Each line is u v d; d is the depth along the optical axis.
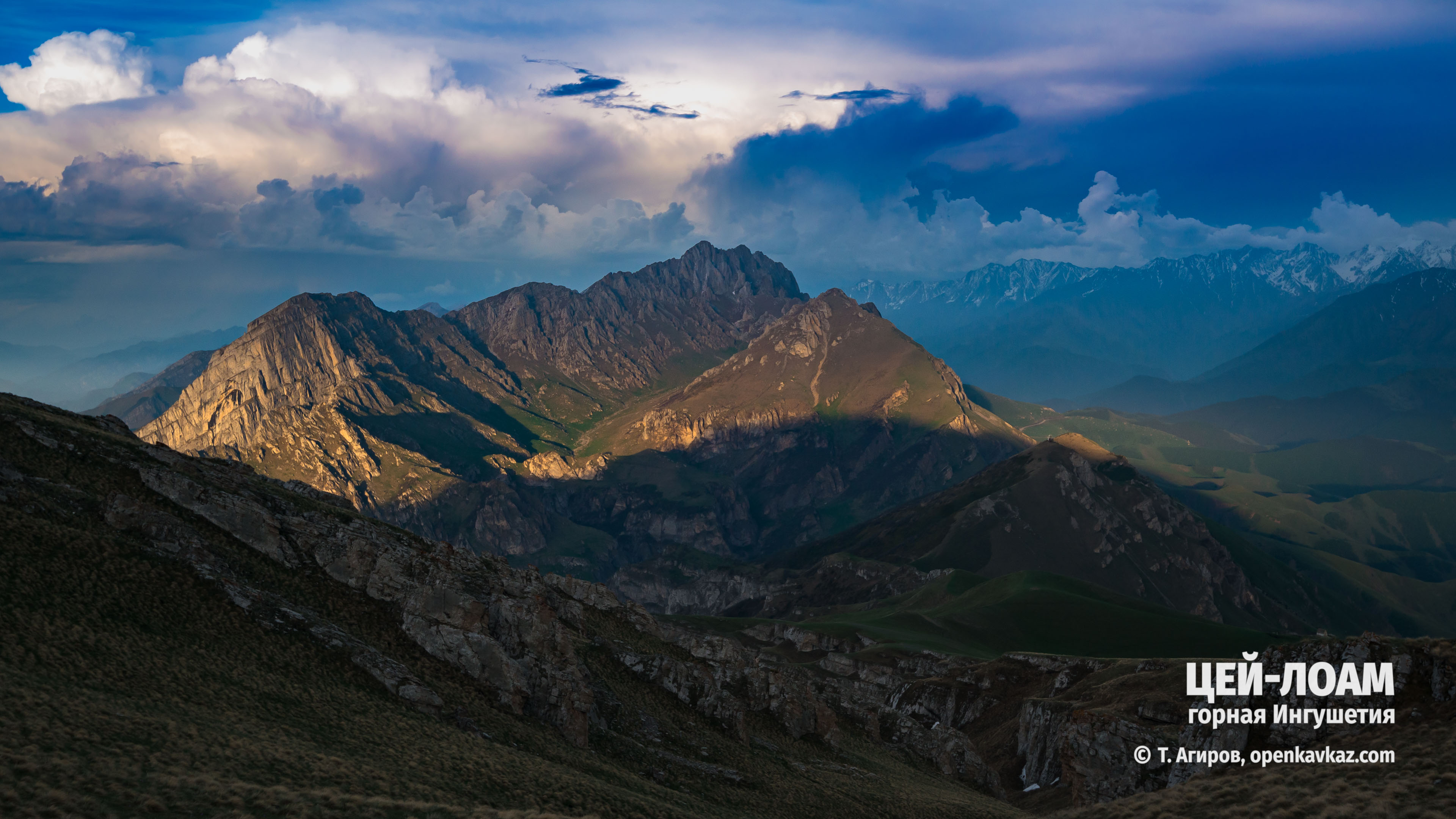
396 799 49.12
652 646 111.56
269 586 76.88
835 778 91.56
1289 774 50.97
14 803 36.62
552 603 106.19
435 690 71.88
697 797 72.88
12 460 78.56
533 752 68.75
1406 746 50.91
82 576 65.25
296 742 54.31
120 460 85.12
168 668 59.19
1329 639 63.12
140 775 42.56
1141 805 51.94
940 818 86.56
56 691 49.94
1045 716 134.75
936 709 173.38
